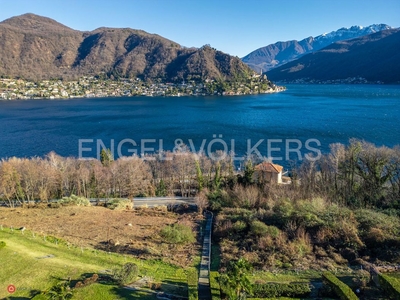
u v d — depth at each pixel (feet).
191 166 241.35
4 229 130.82
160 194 220.64
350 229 114.01
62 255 107.34
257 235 124.98
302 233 118.42
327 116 555.69
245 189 188.03
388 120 483.51
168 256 115.34
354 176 183.93
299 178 208.95
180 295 84.53
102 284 86.79
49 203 186.80
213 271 101.86
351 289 77.30
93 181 225.15
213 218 164.04
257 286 81.35
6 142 391.65
